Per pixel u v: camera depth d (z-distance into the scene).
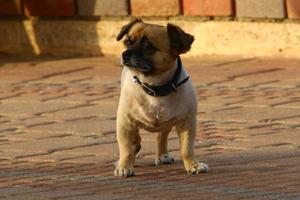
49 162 10.44
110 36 18.33
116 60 17.77
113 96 14.42
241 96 13.89
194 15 17.56
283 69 15.77
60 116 13.12
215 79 15.22
